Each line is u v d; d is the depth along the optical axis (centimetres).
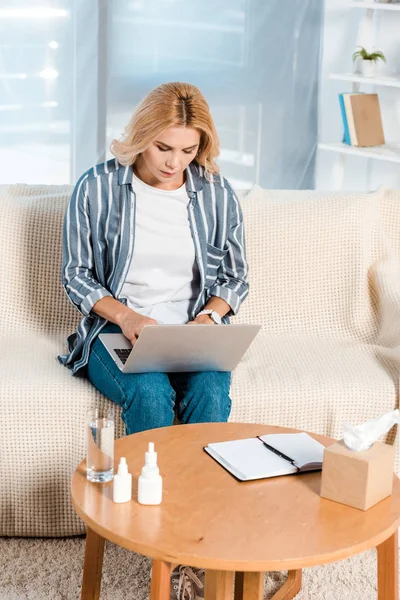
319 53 490
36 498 217
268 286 266
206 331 201
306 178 508
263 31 472
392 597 166
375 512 154
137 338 203
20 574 202
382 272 268
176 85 216
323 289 268
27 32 411
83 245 229
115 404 218
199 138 220
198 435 182
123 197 228
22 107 420
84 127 433
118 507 153
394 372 240
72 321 258
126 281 231
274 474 165
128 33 435
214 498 157
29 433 215
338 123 505
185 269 234
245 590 167
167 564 145
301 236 266
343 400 229
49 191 269
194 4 449
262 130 488
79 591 197
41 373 224
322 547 142
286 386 228
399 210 279
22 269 253
